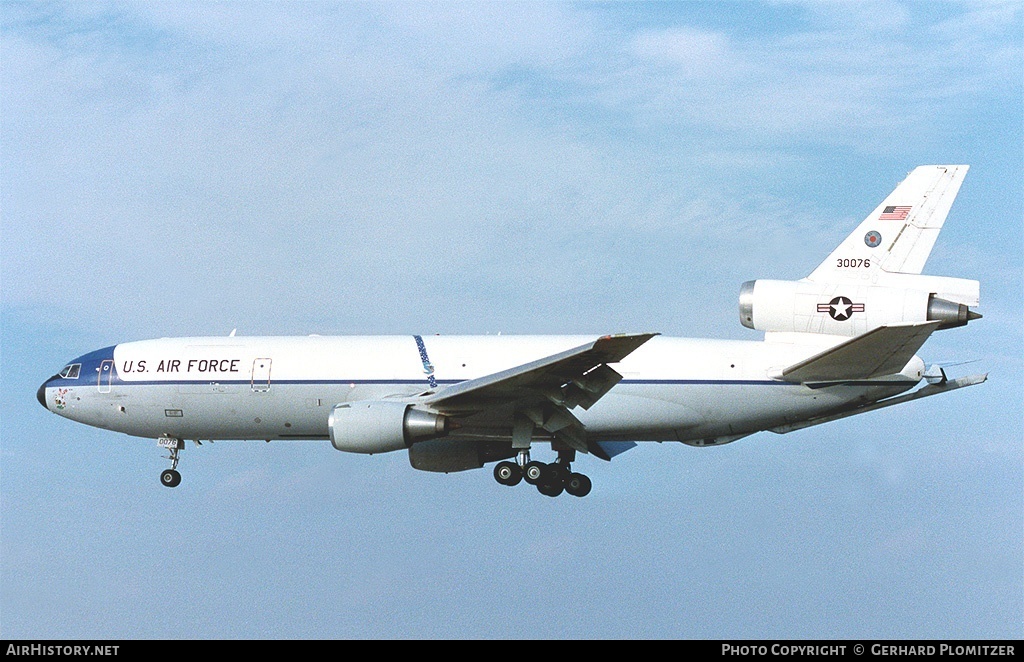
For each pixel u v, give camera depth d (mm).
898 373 106688
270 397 116250
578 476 119562
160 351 119688
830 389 108250
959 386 108562
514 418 107812
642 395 111000
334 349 116938
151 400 118375
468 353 114812
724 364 110375
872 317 108500
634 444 123688
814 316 109812
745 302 111688
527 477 111688
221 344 119750
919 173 111375
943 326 108625
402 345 116438
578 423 109875
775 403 109688
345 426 104375
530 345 114812
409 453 120812
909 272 110438
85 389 119812
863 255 111375
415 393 113938
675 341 112750
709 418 111188
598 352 97062
